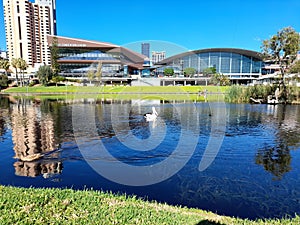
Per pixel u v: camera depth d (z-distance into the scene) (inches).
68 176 194.9
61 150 265.0
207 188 174.1
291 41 967.0
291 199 157.9
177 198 158.4
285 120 510.9
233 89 1000.2
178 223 105.7
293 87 950.4
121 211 112.5
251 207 147.5
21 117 543.5
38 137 332.2
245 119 525.0
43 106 800.9
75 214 104.9
